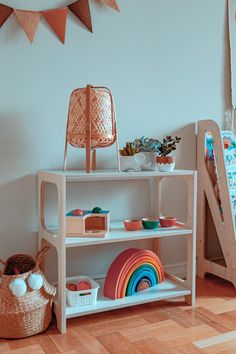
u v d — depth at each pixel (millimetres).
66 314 1659
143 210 2262
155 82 2234
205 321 1764
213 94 2436
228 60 2475
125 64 2139
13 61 1865
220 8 2424
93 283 1858
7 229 1902
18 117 1894
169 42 2264
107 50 2084
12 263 1779
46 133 1958
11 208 1905
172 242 2361
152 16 2203
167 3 2244
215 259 2461
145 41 2189
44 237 1865
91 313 1713
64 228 1632
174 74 2293
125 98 2150
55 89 1966
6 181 1887
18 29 1867
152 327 1705
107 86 2096
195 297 2057
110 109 1775
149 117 2229
